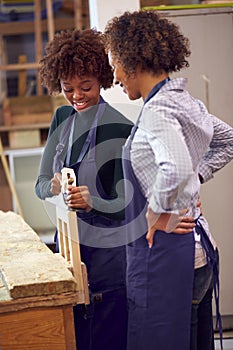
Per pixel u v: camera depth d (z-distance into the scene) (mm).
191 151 2434
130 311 2561
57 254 2842
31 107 6680
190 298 2475
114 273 2875
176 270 2457
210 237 2639
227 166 4148
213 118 2789
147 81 2459
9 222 3553
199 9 4035
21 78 6746
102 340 2926
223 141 2803
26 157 6766
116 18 2504
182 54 2486
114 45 2451
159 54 2398
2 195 6766
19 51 7039
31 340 2398
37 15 6645
